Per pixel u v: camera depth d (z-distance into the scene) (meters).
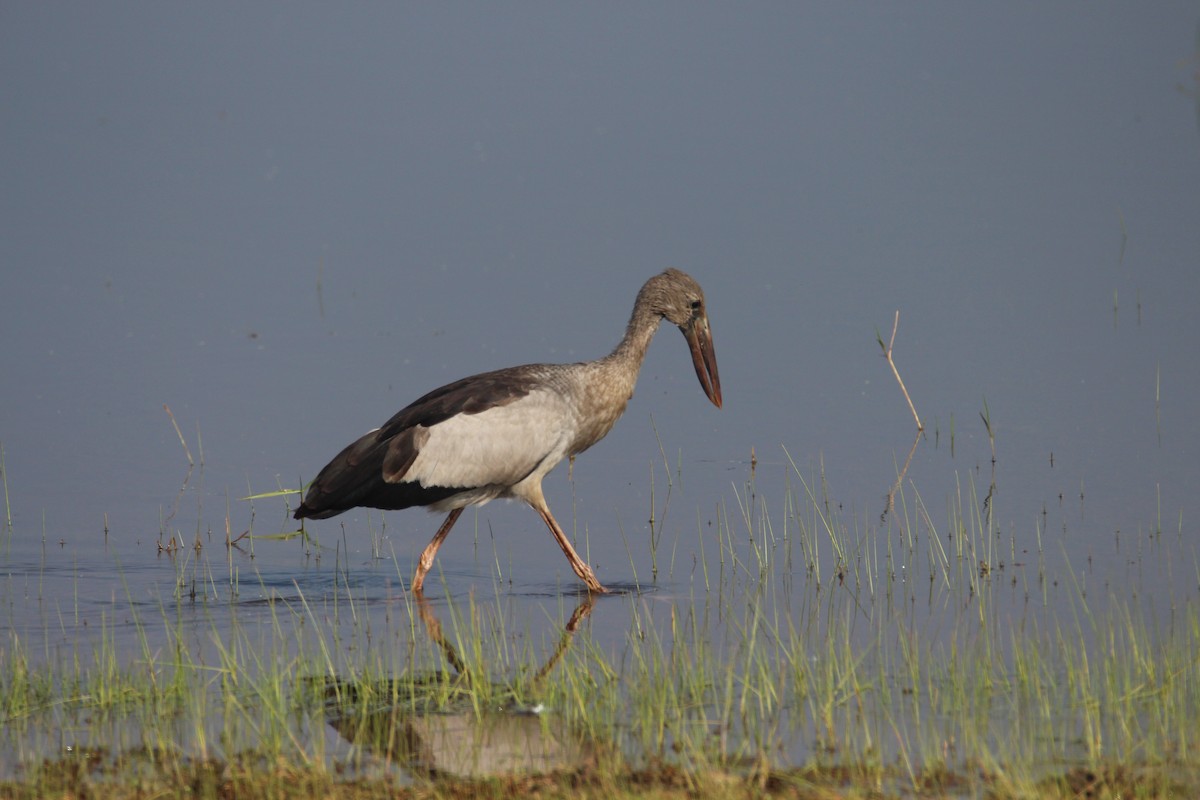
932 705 10.66
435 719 10.65
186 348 23.28
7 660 12.01
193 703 10.83
